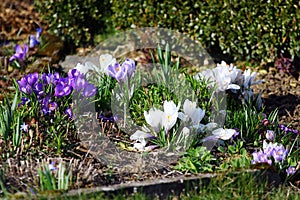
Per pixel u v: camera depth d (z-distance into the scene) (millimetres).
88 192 1451
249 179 1527
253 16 2119
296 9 2082
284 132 1742
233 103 1805
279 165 1597
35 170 1548
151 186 1491
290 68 2121
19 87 1702
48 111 1679
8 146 1619
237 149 1648
